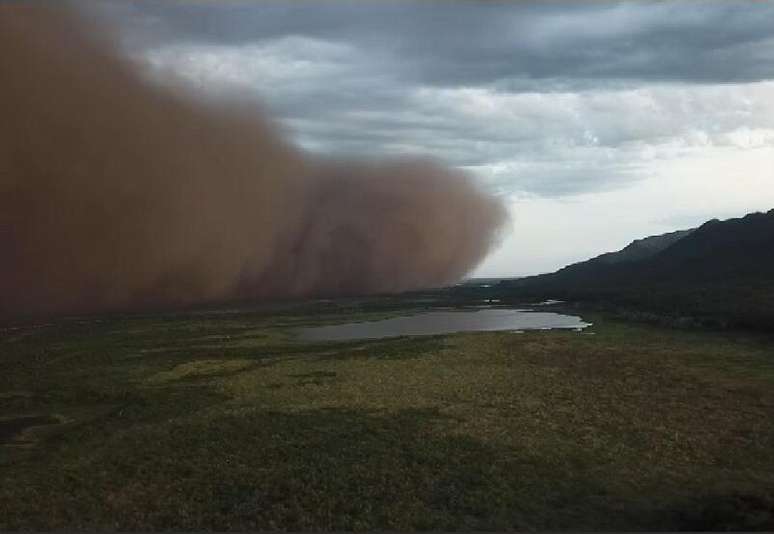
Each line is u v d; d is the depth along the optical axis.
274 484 19.75
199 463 22.02
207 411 30.03
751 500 16.83
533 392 32.25
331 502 18.11
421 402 30.53
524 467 20.78
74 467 22.14
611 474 20.02
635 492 18.47
